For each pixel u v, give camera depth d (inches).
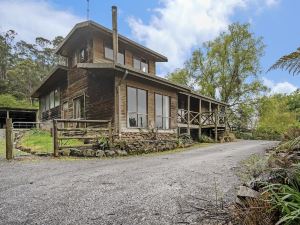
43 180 226.4
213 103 928.3
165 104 640.4
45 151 404.2
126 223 131.0
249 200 119.3
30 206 158.6
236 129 1173.7
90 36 568.1
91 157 383.2
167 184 200.8
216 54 1274.6
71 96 654.5
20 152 425.4
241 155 379.6
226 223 123.3
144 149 458.9
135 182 211.0
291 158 147.9
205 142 751.7
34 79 2234.3
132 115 538.0
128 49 654.5
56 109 772.0
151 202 159.9
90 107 560.4
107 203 160.7
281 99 979.9
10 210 152.5
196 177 222.1
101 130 431.2
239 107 1210.6
